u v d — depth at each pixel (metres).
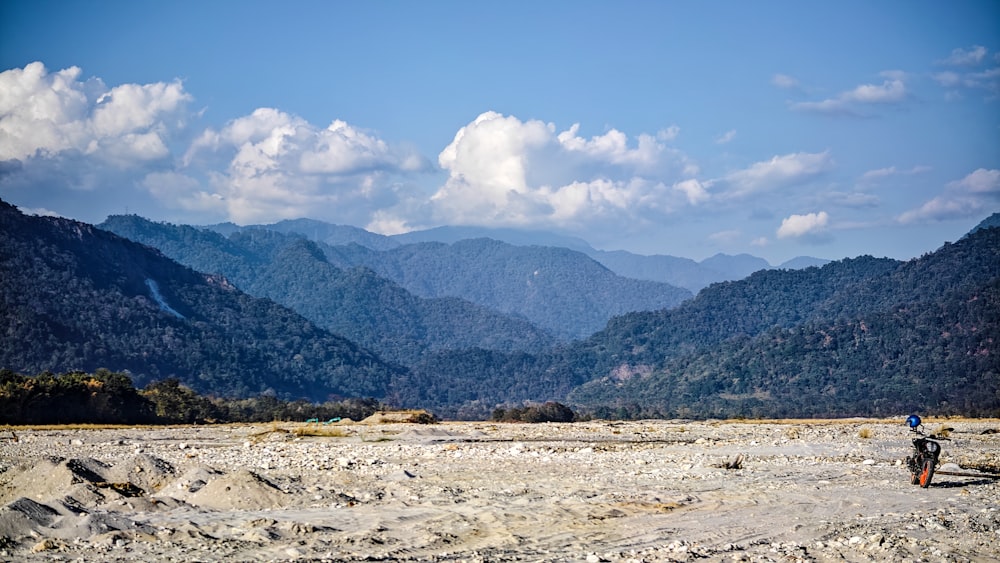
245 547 19.61
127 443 60.00
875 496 27.36
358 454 44.25
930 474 29.16
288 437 65.62
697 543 19.97
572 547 19.77
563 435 67.69
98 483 28.52
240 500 25.86
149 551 19.12
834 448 47.56
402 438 63.19
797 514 23.98
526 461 39.62
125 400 125.81
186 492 27.39
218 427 96.38
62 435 73.38
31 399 110.94
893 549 18.92
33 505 22.20
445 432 70.69
